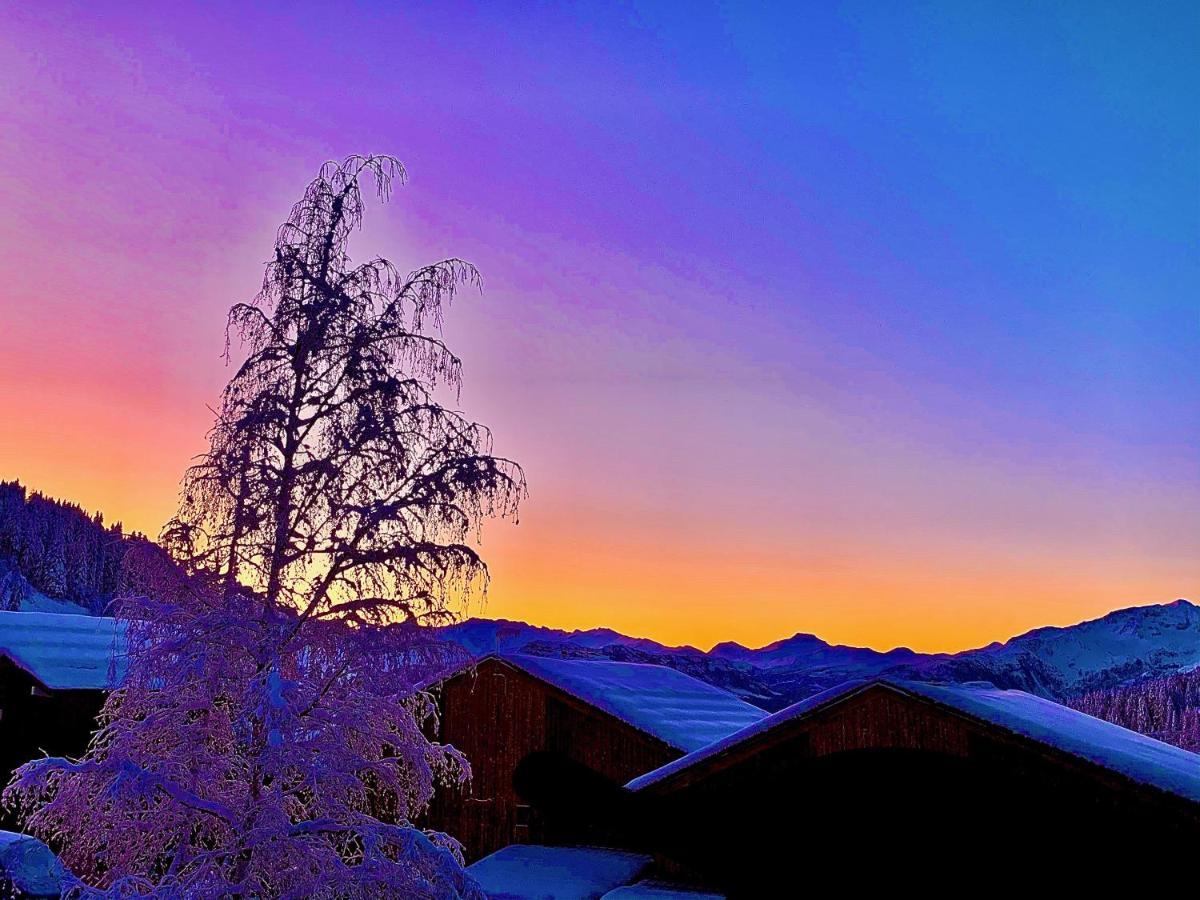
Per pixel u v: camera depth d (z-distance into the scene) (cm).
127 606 1524
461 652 1584
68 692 2895
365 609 1538
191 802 1426
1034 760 1739
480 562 1534
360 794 1529
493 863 2484
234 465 1525
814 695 2031
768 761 2070
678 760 2150
